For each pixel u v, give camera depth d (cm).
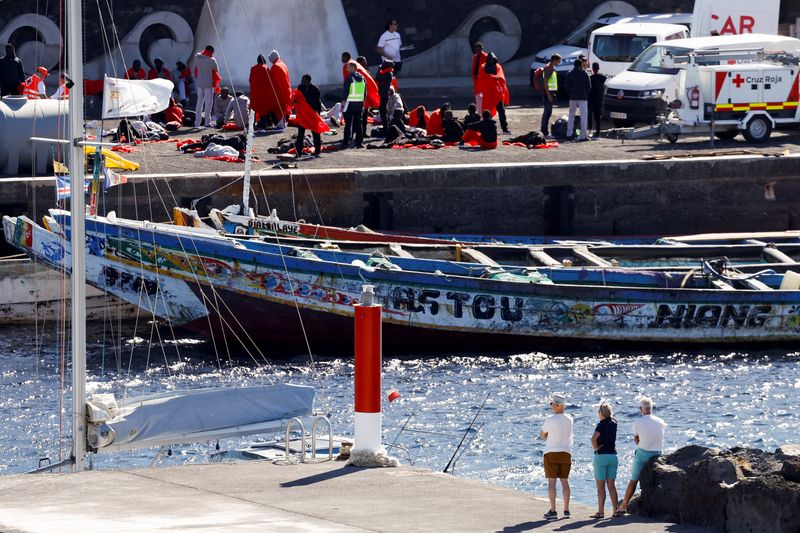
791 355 8262
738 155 10925
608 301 8319
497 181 10300
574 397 7112
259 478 4181
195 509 3734
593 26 14762
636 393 7194
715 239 9962
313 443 4625
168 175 9538
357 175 9981
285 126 11962
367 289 4328
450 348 8369
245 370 7850
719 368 7862
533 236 10212
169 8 14388
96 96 13338
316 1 14125
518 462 5897
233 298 8206
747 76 11444
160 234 8194
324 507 3772
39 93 11194
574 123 11950
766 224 10875
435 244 9188
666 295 8344
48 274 9062
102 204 9381
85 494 3941
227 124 11975
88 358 8125
